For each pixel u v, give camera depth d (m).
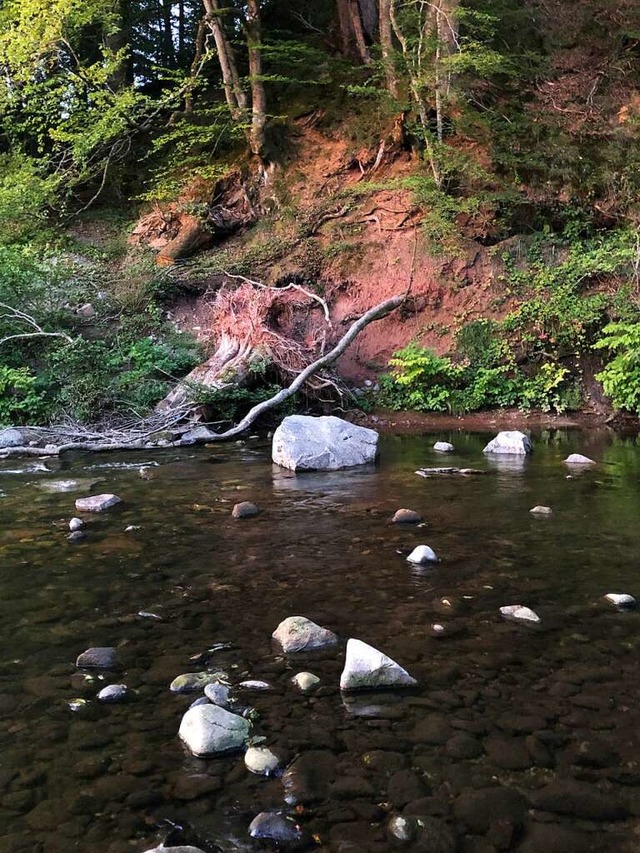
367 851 1.60
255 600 3.33
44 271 11.81
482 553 4.07
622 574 3.66
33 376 10.08
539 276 11.97
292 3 18.08
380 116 14.59
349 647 2.51
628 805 1.76
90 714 2.27
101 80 13.52
